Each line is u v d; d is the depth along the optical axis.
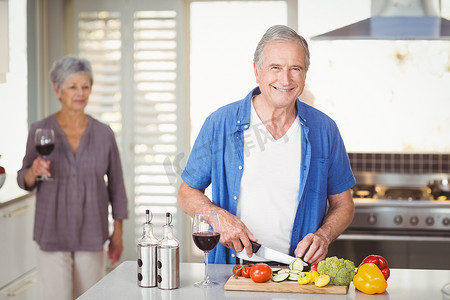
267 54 2.04
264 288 1.76
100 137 3.08
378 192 4.27
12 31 3.79
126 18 4.18
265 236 2.16
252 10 4.26
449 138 4.38
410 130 4.39
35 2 4.10
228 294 1.73
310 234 2.01
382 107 4.39
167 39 4.19
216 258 2.19
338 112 4.41
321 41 4.35
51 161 3.00
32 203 3.39
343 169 2.29
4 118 3.72
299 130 2.18
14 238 3.18
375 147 4.42
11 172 3.84
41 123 3.07
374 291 1.73
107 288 1.80
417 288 1.80
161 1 4.18
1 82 3.21
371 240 3.79
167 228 1.81
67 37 4.23
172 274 1.79
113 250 3.25
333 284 1.78
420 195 4.14
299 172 2.16
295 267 1.85
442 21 3.74
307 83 4.40
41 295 3.03
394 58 4.35
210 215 1.80
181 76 4.21
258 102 2.18
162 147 4.23
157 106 4.23
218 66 4.29
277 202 2.16
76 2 4.17
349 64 4.36
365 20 3.80
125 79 4.21
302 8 4.27
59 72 3.01
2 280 3.05
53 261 2.99
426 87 4.36
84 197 3.01
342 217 2.21
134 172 4.23
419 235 3.80
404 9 3.79
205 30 4.29
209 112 4.32
